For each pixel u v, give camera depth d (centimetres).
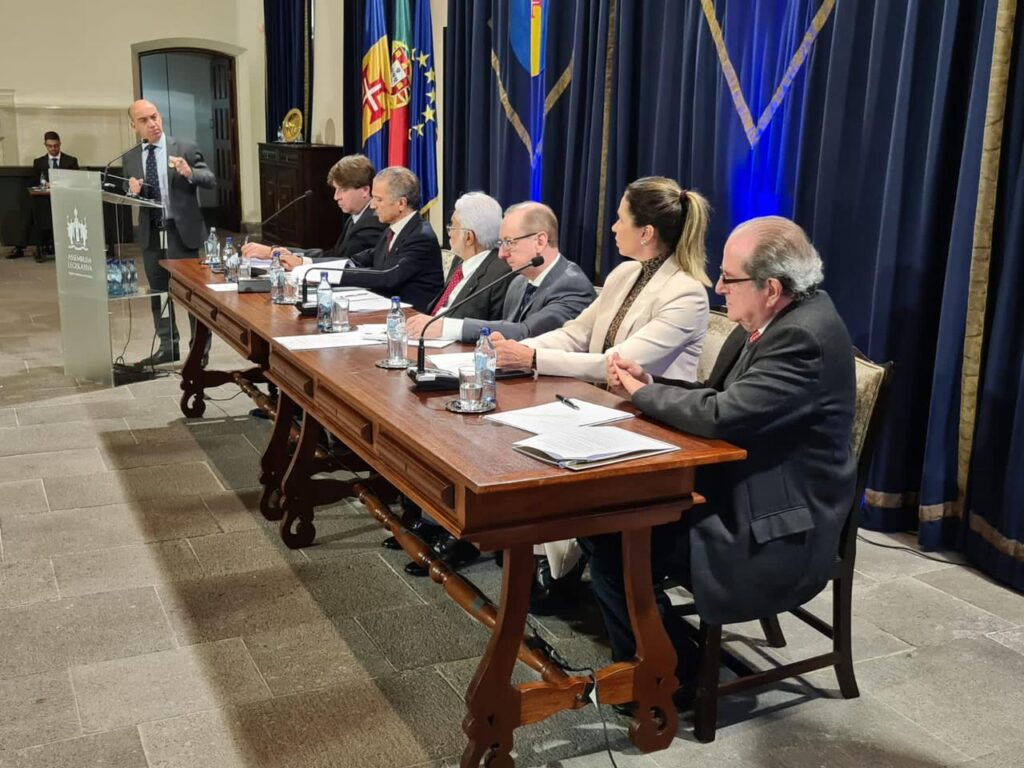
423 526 349
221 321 405
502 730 213
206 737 232
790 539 230
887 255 348
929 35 334
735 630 294
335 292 404
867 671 270
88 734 232
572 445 210
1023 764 229
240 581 318
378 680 260
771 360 222
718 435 221
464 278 374
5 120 1125
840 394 224
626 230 290
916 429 362
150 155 569
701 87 429
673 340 280
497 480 192
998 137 316
